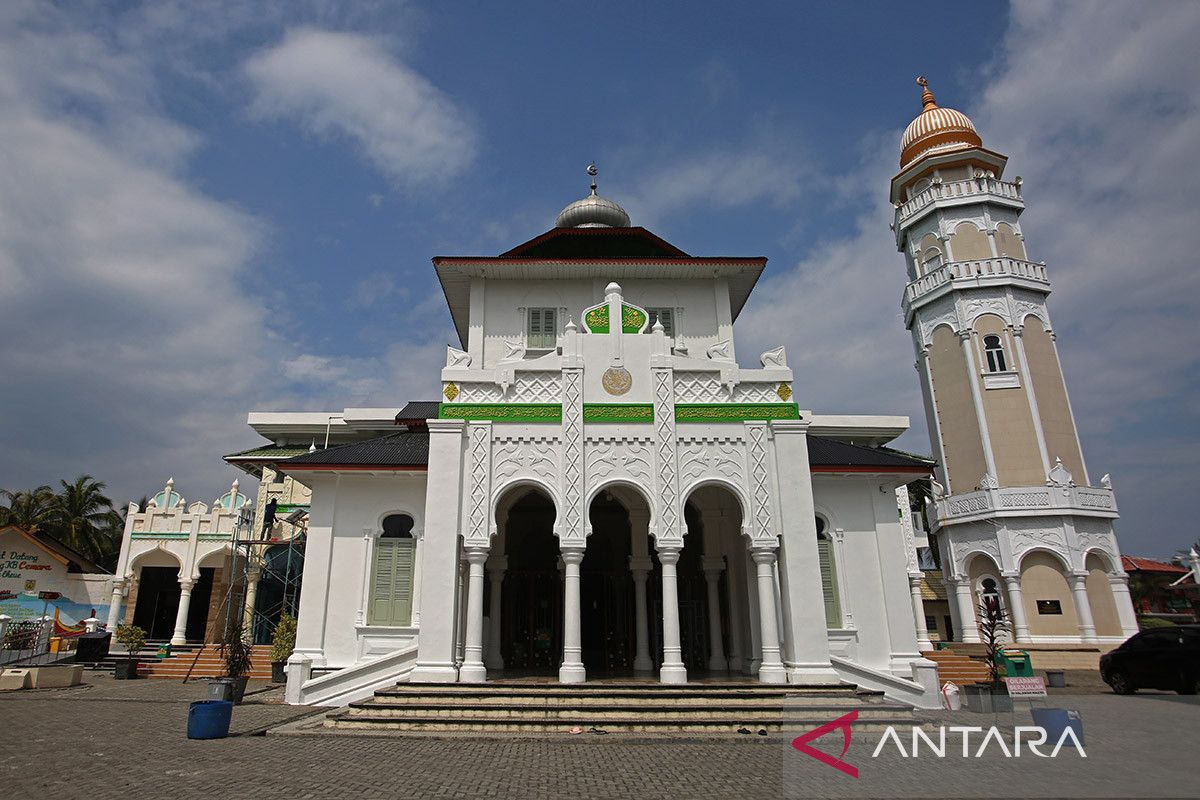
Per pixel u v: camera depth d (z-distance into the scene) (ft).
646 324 55.21
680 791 27.37
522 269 73.15
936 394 111.96
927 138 121.70
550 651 61.93
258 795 26.07
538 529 65.82
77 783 27.71
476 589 48.91
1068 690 69.46
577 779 29.25
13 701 53.36
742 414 52.95
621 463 51.44
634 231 78.33
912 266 120.57
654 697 44.34
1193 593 151.53
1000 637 96.58
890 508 58.95
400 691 44.57
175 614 98.78
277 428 91.97
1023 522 98.68
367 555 57.11
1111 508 99.86
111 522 167.22
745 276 75.15
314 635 54.95
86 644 82.23
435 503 49.90
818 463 58.08
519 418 52.13
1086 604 94.38
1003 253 111.75
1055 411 105.29
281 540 80.74
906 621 56.54
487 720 40.98
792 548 50.03
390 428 88.12
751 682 47.42
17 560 95.91
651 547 62.34
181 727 41.57
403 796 26.22
